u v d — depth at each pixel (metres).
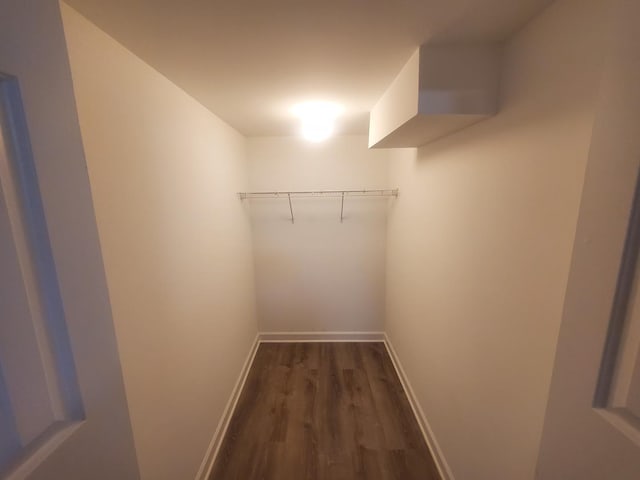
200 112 1.62
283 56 1.06
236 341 2.24
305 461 1.67
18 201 0.40
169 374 1.23
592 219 0.46
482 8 0.79
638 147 0.39
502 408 1.01
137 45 0.96
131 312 0.99
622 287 0.42
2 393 0.37
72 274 0.47
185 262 1.40
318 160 2.68
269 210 2.78
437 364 1.61
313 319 3.00
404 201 2.22
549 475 0.56
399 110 1.23
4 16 0.37
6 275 0.38
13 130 0.39
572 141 0.70
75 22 0.77
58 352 0.45
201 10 0.78
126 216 0.97
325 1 0.75
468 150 1.22
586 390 0.47
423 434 1.83
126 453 0.59
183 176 1.40
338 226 2.81
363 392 2.24
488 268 1.08
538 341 0.83
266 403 2.13
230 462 1.67
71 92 0.48
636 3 0.39
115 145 0.92
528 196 0.86
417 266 1.93
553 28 0.76
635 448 0.39
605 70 0.44
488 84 1.01
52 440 0.43
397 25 0.87
